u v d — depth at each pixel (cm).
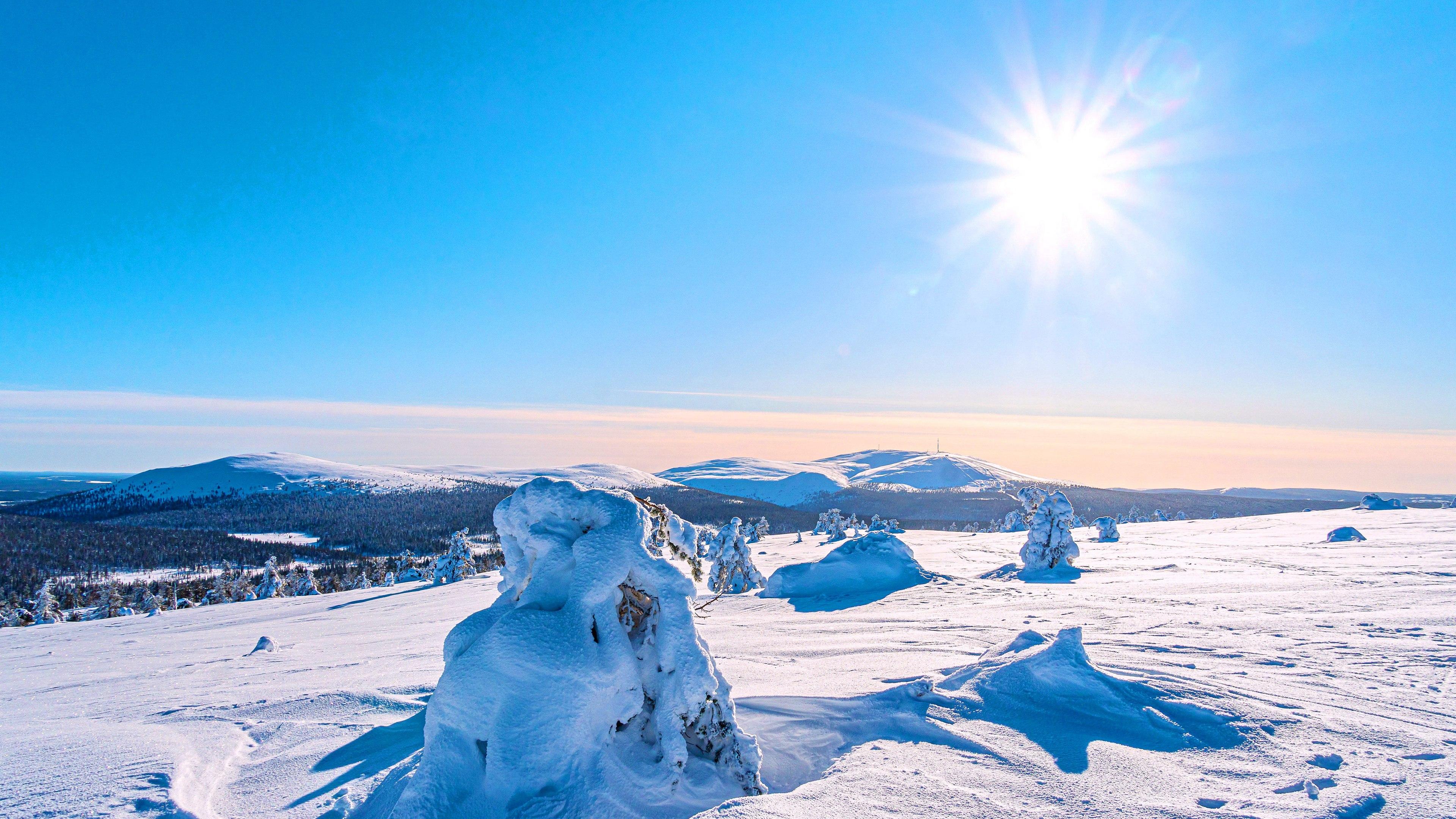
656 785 381
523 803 352
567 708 376
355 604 2766
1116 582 1633
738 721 533
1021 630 967
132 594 7706
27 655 1725
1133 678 564
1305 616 965
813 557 3622
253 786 467
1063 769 407
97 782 462
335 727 601
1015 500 16538
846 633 1033
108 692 963
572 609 412
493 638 391
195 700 803
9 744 574
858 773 404
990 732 474
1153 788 378
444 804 354
